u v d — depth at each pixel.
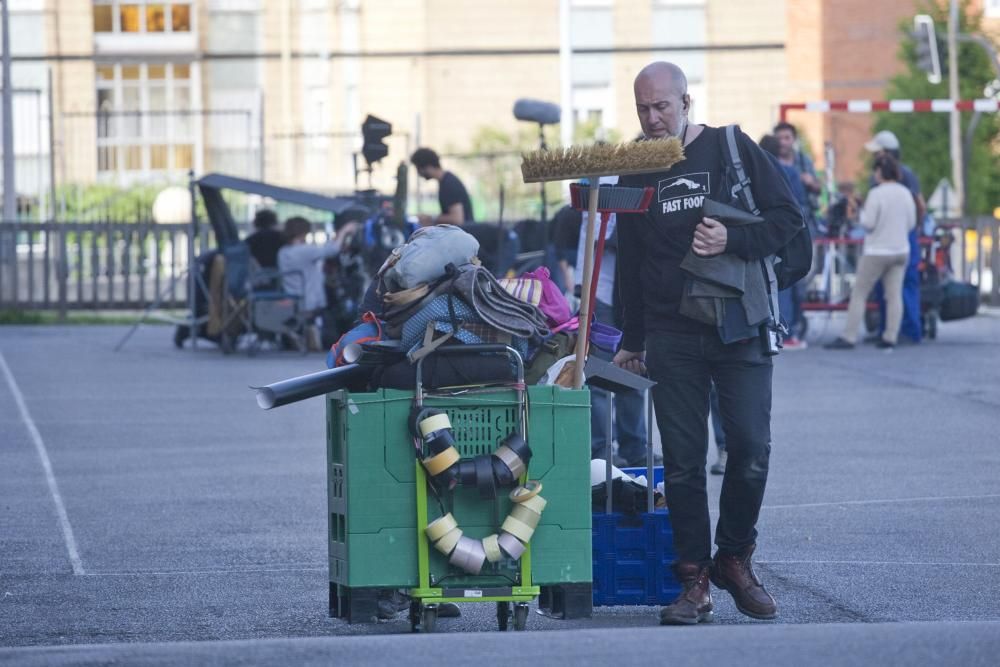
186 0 85.94
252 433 27.12
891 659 11.23
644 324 14.08
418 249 12.68
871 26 96.69
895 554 17.03
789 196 13.43
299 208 55.59
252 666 11.14
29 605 14.85
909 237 41.09
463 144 86.69
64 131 76.38
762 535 18.12
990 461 23.52
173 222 59.00
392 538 12.34
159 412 29.83
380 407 12.29
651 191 13.10
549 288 13.65
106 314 54.72
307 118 86.31
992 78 82.25
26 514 19.72
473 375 12.36
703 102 88.94
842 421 27.97
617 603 14.03
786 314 40.59
